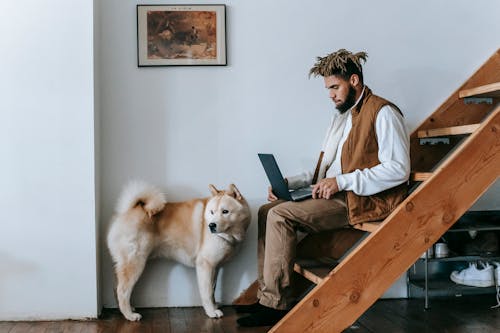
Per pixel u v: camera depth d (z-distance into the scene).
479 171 2.67
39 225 3.24
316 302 2.55
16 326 3.12
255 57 3.54
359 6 3.59
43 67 3.24
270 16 3.55
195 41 3.51
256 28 3.54
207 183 3.53
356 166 2.86
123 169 3.49
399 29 3.62
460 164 2.65
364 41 3.60
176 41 3.50
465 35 3.66
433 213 2.63
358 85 2.95
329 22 3.58
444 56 3.65
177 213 3.34
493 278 3.46
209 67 3.52
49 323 3.18
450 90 3.65
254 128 3.55
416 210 2.62
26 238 3.24
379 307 3.42
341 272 2.57
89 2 3.26
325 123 3.58
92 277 3.27
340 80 2.95
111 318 3.26
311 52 3.57
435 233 2.63
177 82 3.51
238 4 3.53
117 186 3.48
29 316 3.24
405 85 3.62
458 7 3.66
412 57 3.63
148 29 3.48
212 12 3.51
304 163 3.57
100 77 3.46
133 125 3.49
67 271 3.26
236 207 3.14
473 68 3.67
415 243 2.62
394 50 3.62
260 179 3.55
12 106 3.22
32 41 3.23
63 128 3.25
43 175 3.24
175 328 3.01
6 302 3.23
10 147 3.22
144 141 3.49
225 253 3.26
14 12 3.22
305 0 3.56
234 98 3.54
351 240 3.28
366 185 2.76
